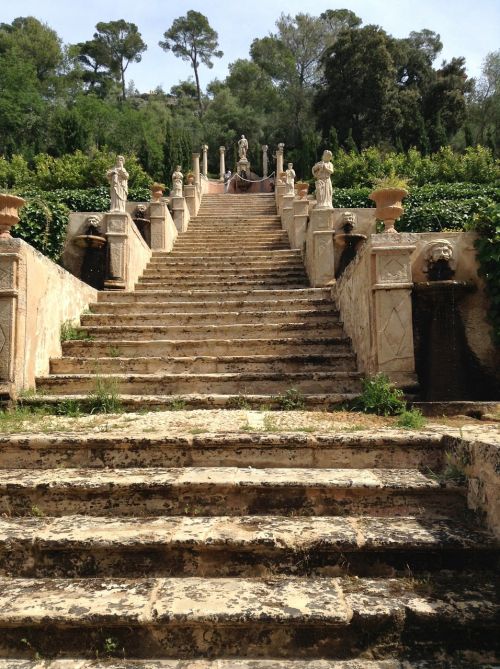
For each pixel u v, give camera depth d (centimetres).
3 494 280
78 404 445
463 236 497
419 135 3155
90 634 202
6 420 391
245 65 5312
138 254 902
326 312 639
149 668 191
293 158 3378
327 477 287
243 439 317
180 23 5972
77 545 237
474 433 307
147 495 279
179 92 6109
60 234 865
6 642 202
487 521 250
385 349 460
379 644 200
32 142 3388
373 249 468
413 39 4475
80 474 298
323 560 237
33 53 4900
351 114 3681
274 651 200
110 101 5316
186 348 575
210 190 2723
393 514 275
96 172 1828
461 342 487
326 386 499
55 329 553
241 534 241
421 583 227
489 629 200
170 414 416
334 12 5272
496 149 2733
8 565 240
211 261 998
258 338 606
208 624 199
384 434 322
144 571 237
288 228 1241
